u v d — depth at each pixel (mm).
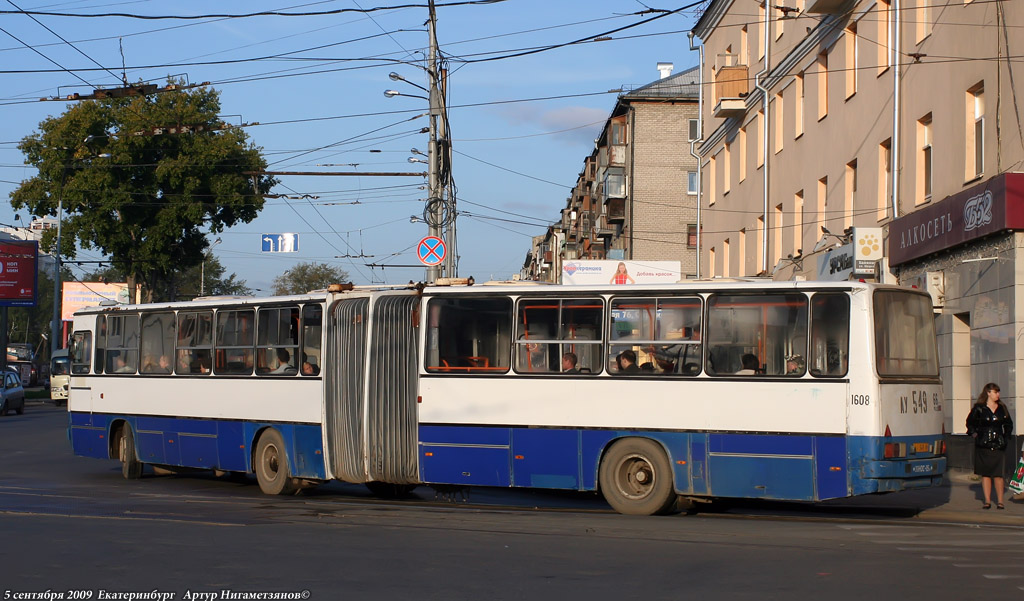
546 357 13461
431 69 25562
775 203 30219
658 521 12117
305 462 15336
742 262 33906
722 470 12367
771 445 12164
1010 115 17062
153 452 17938
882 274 22094
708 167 38094
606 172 51094
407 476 14273
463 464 13781
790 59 28672
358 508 13562
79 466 21203
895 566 9094
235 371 16594
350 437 14820
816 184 26812
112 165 45781
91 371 19438
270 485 15828
